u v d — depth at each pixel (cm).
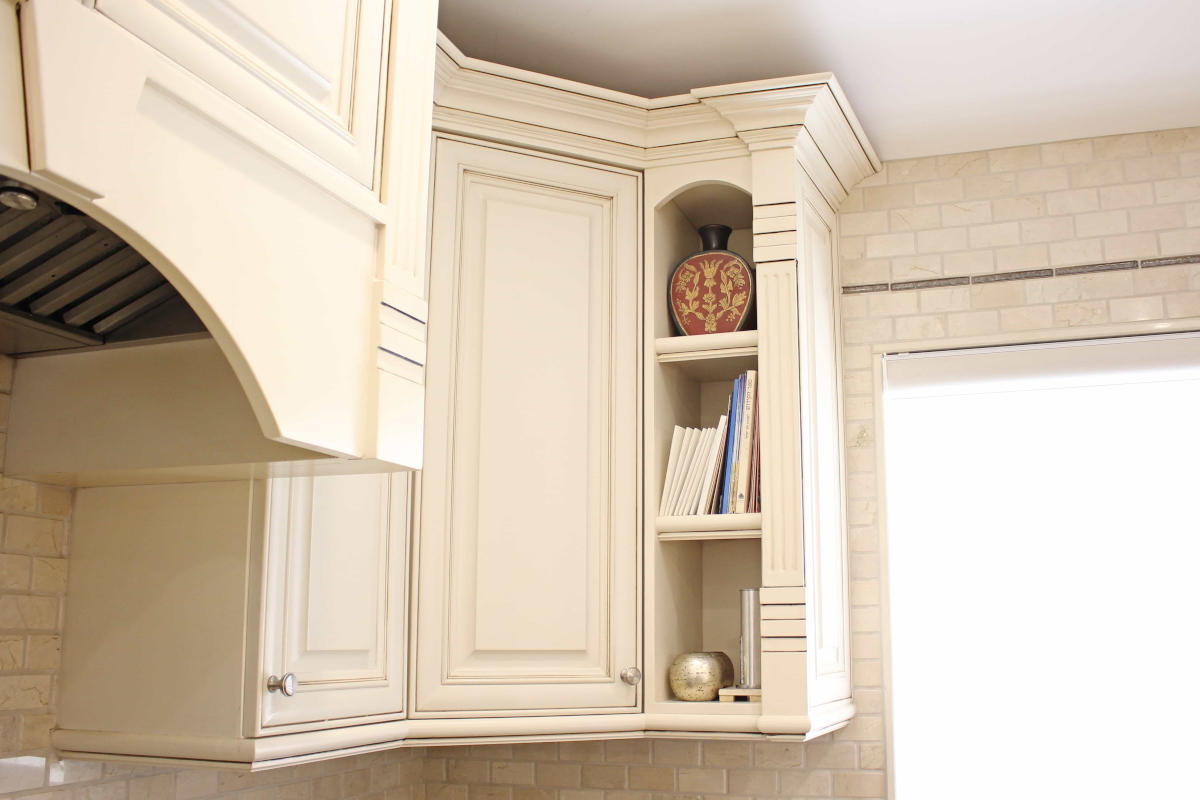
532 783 247
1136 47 215
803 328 216
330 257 119
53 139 82
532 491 203
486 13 212
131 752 151
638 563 210
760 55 224
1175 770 223
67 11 84
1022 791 230
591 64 229
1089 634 232
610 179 222
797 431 206
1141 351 236
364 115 128
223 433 137
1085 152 249
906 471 247
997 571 239
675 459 217
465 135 210
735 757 239
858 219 259
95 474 148
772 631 201
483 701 191
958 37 214
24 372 150
